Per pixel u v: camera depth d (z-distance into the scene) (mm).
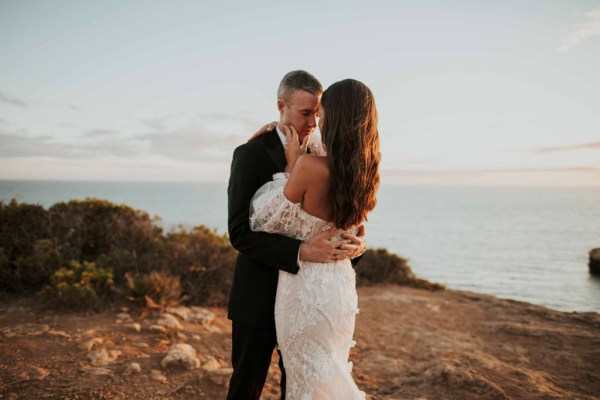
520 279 17531
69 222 5840
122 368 3012
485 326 5422
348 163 1721
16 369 2834
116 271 5445
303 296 1840
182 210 112250
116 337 3641
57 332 3576
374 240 43625
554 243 36531
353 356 4215
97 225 6215
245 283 2010
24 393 2531
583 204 172750
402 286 8391
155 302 4699
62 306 4312
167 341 3729
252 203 1869
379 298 6949
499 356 4195
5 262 4949
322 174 1732
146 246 6129
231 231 1893
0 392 2514
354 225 1854
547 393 3088
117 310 4434
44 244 5270
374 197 1853
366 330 5141
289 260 1803
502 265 22812
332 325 1853
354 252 1978
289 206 1770
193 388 2793
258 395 2068
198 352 3648
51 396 2531
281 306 1890
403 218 89562
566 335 4902
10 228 5555
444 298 7348
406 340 4770
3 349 3143
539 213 104562
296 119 1998
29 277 4996
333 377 1814
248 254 1872
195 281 5738
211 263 5934
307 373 1809
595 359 4094
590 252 14562
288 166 1970
